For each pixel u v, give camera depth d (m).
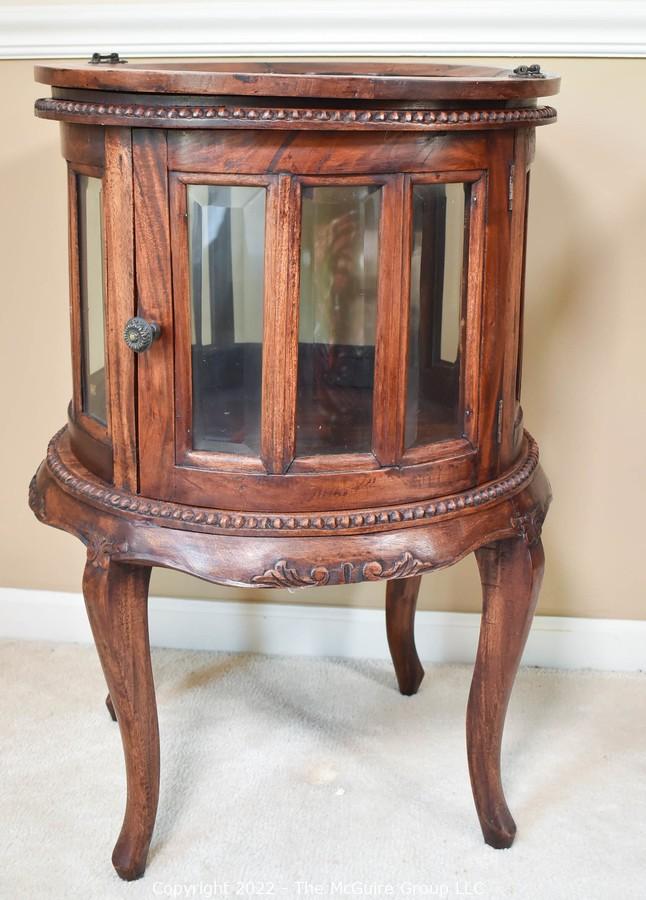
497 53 1.44
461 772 1.41
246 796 1.36
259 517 1.04
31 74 1.49
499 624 1.21
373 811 1.33
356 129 0.95
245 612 1.68
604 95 1.45
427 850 1.27
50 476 1.19
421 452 1.07
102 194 1.03
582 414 1.57
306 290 1.01
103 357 1.12
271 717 1.52
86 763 1.42
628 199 1.48
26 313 1.59
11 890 1.20
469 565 1.65
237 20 1.44
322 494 1.05
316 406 1.04
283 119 0.93
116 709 1.17
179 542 1.05
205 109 0.94
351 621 1.67
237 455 1.05
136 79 0.94
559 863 1.25
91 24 1.46
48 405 1.63
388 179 0.99
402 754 1.45
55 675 1.62
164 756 1.43
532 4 1.41
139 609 1.14
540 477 1.23
